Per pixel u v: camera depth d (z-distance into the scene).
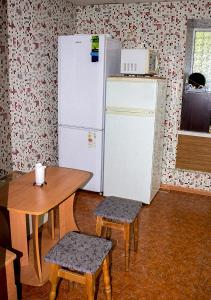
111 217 2.35
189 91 4.09
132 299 2.16
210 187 4.16
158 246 2.86
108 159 3.76
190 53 4.01
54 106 4.03
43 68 3.70
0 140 3.17
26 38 3.33
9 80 3.18
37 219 2.15
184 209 3.69
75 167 4.01
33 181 2.42
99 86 3.64
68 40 3.65
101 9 4.18
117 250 2.78
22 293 2.20
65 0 3.94
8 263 1.80
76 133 3.88
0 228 2.34
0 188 2.27
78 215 3.42
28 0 3.27
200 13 3.79
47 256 1.80
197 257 2.70
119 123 3.61
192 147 4.15
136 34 4.09
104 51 3.53
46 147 3.97
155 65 3.82
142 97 3.45
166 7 3.89
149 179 3.62
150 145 3.52
